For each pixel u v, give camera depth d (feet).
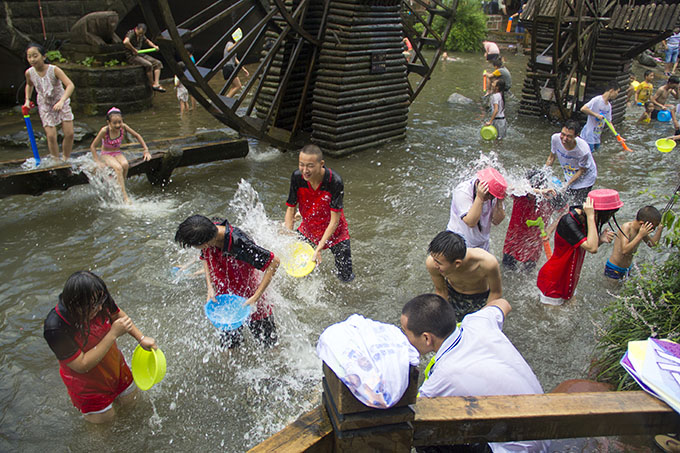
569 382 12.19
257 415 12.09
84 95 37.40
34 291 16.58
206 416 12.03
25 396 12.50
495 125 33.58
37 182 21.30
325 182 15.69
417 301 9.65
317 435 6.76
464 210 14.83
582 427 7.63
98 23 37.45
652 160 30.42
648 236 16.40
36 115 37.19
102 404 11.48
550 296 15.80
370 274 18.10
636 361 8.71
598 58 38.01
